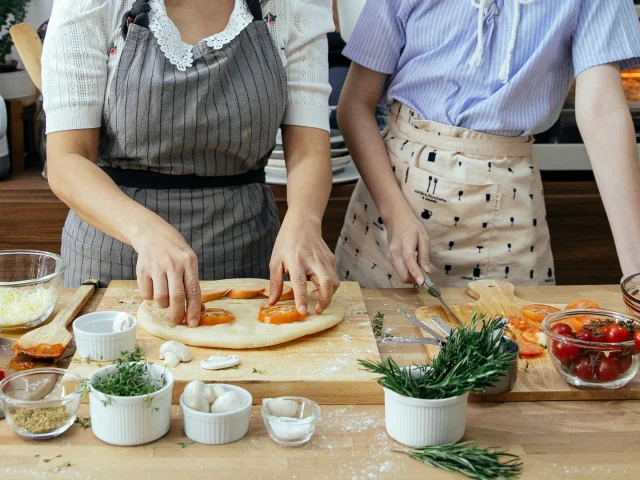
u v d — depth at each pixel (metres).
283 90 1.79
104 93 1.69
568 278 2.70
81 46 1.63
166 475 1.11
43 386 1.26
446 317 1.67
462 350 1.25
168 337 1.47
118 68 1.67
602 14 1.79
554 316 1.46
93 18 1.64
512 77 1.82
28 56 2.26
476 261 1.96
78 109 1.64
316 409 1.21
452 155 1.91
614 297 1.83
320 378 1.33
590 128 1.80
